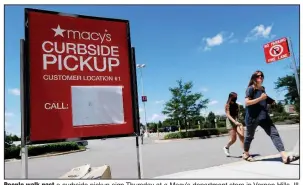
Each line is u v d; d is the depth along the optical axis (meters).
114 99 4.78
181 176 5.36
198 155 9.38
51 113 4.31
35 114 4.21
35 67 4.27
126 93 4.88
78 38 4.61
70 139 4.40
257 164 5.96
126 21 4.99
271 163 5.91
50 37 4.41
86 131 4.54
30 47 4.26
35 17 4.34
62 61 4.46
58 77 4.41
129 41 4.96
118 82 4.84
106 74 4.76
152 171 6.97
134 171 7.32
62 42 4.49
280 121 37.34
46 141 4.23
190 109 27.58
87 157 12.45
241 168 5.69
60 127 4.36
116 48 4.87
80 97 4.53
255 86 5.83
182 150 11.88
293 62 6.27
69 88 4.47
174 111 27.56
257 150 9.34
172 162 8.25
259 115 5.86
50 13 4.45
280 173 5.00
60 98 4.40
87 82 4.61
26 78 4.17
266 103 5.89
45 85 4.31
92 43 4.70
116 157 11.35
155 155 10.58
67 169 8.76
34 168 9.42
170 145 16.27
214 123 42.19
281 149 5.69
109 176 4.52
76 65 4.55
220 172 5.47
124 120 4.84
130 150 14.91
